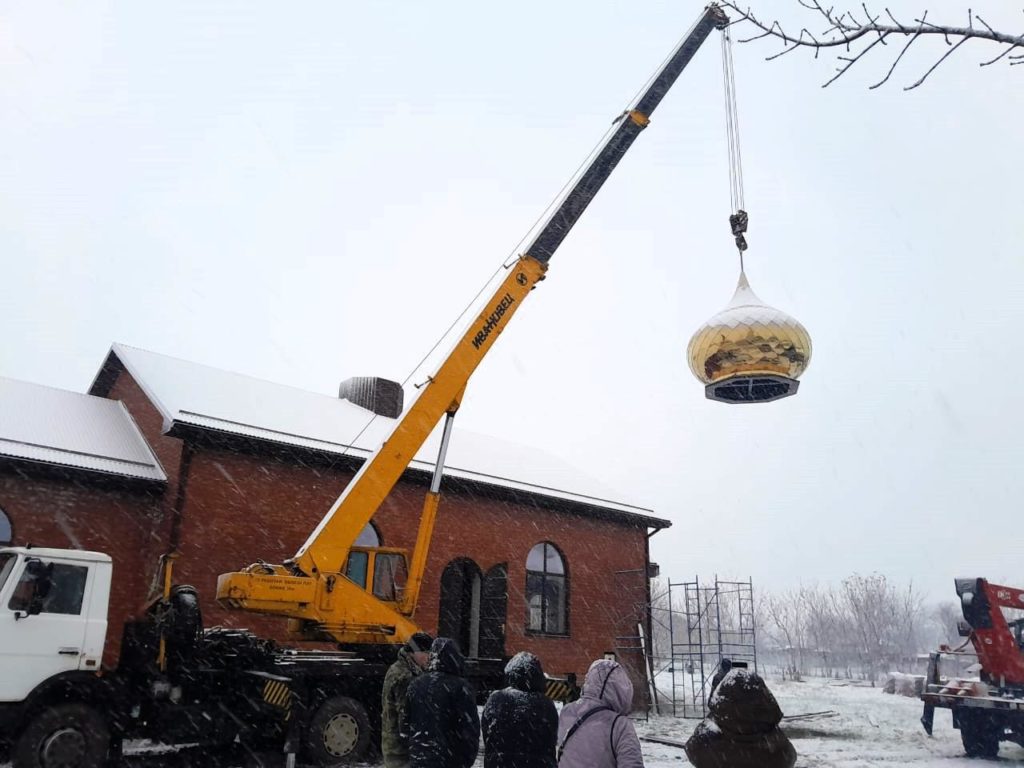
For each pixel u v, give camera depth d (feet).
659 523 72.43
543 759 13.83
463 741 14.64
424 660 19.93
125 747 33.06
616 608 67.36
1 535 42.24
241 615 45.50
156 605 33.58
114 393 59.16
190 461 46.29
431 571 55.62
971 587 42.96
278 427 51.24
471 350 40.83
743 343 27.73
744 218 31.14
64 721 27.02
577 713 12.79
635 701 64.54
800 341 27.99
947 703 40.50
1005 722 38.63
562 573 65.05
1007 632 41.81
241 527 47.19
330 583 36.04
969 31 11.15
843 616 176.55
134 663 30.89
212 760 32.63
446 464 59.52
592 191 43.32
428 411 39.50
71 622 28.14
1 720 26.27
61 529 43.75
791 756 10.85
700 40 44.37
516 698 14.21
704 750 11.02
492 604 59.00
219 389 55.11
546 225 42.75
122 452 48.49
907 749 41.52
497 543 60.44
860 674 140.26
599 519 68.90
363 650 36.65
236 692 32.48
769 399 29.30
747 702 10.89
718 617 66.85
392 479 38.37
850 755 39.22
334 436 54.08
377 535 53.83
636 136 43.60
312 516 50.37
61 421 49.90
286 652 36.14
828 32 12.09
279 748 33.24
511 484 61.62
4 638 26.81
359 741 33.91
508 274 42.19
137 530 46.34
